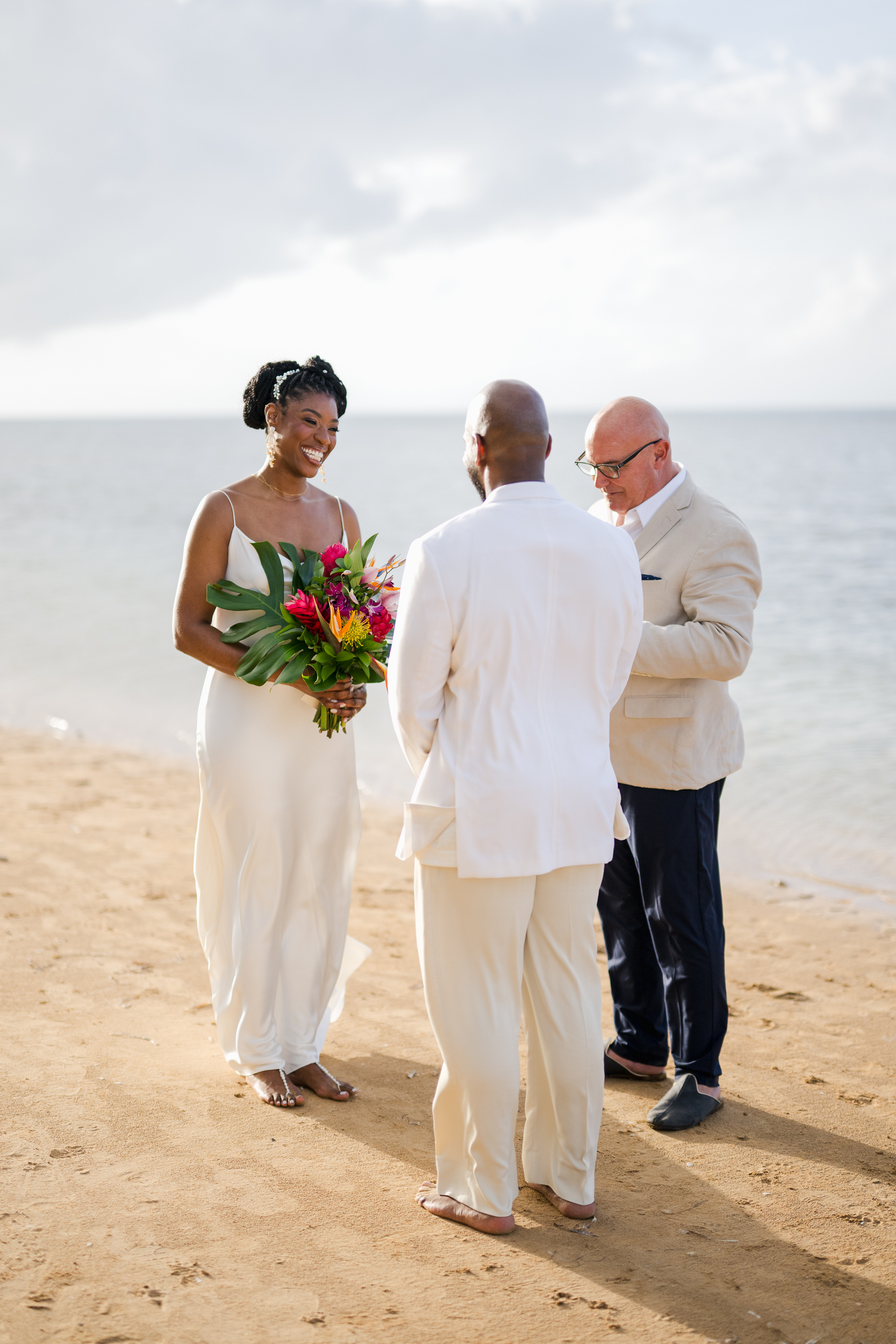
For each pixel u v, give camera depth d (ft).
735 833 22.95
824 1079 11.65
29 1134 9.57
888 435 330.95
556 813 8.03
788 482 125.18
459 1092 8.36
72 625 48.75
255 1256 7.90
